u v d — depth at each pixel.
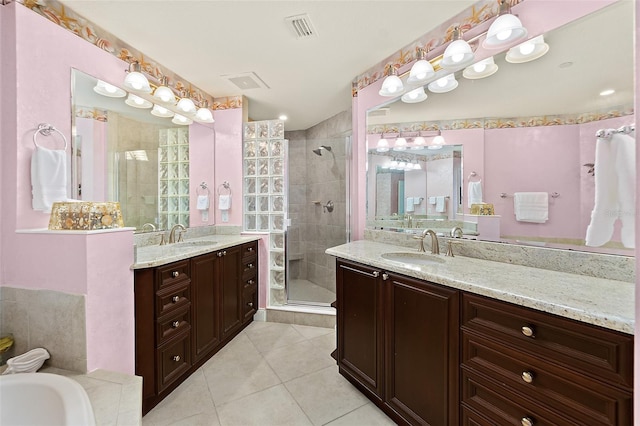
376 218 2.37
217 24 1.78
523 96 1.46
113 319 1.41
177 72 2.44
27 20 1.43
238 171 2.94
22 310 1.38
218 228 2.97
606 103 1.20
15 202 1.39
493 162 1.60
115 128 2.00
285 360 2.12
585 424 0.82
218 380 1.86
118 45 1.96
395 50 2.10
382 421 1.50
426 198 1.98
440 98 1.87
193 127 2.74
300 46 2.04
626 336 0.75
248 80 2.59
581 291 1.00
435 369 1.26
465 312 1.15
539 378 0.92
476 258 1.64
